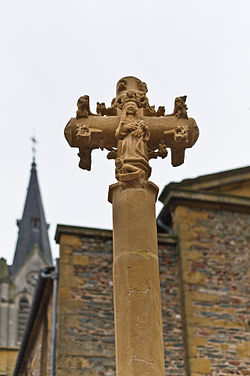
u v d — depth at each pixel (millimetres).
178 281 12500
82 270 12539
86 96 6078
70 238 12828
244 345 11711
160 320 5227
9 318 46312
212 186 13625
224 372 11375
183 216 12938
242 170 13945
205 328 11789
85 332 11922
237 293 12258
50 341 12961
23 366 16328
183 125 6094
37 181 56125
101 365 11664
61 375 11430
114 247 5559
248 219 13172
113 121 6043
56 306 12312
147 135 5938
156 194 5824
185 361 11602
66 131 6043
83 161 6188
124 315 5164
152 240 5531
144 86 6293
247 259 12672
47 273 13109
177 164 6297
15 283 48094
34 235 52312
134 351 4988
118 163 5797
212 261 12539
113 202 5754
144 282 5281
